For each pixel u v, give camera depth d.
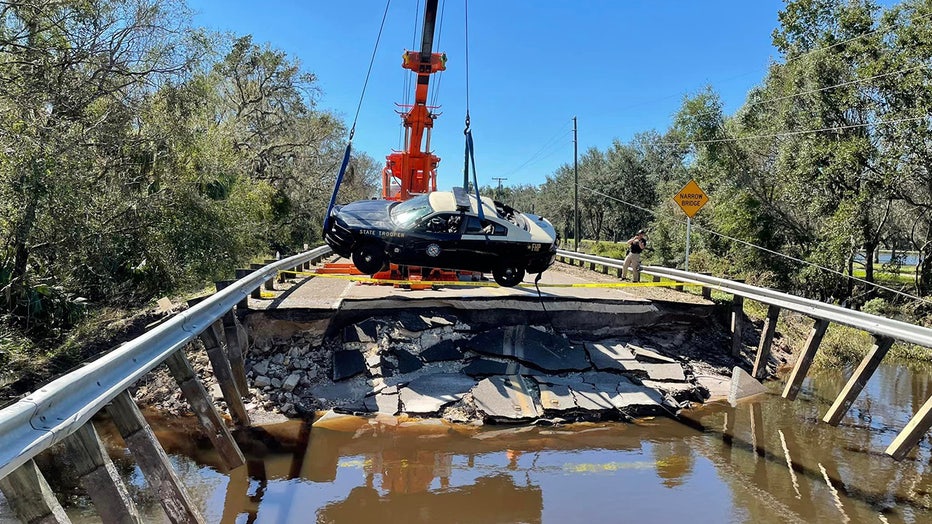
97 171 15.07
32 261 13.61
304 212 39.47
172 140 16.95
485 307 11.68
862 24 21.05
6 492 3.18
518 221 12.27
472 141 11.61
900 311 19.73
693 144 29.83
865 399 10.89
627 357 11.28
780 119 24.66
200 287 17.52
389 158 16.81
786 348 13.60
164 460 4.61
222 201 20.00
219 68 30.70
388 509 6.23
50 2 12.84
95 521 5.64
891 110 20.05
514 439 8.44
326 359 10.62
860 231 21.11
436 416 9.19
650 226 39.91
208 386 9.66
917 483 7.19
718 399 10.58
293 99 37.72
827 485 7.11
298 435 8.34
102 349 11.30
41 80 12.84
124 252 16.17
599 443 8.37
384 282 13.80
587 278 17.61
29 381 9.76
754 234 26.53
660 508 6.40
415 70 15.07
